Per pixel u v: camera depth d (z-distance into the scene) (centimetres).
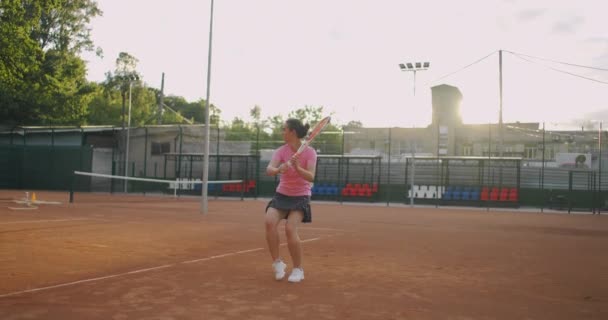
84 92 4828
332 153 4453
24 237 928
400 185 3706
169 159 4241
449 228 1534
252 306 442
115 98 6241
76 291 489
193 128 4425
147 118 6200
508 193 3334
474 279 615
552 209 3262
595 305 488
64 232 1034
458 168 3825
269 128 7300
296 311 429
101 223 1283
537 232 1468
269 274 604
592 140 4731
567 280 627
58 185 3834
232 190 3728
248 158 4028
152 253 766
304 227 1423
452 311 446
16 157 3866
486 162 3794
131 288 506
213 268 638
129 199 2919
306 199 561
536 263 781
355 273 633
